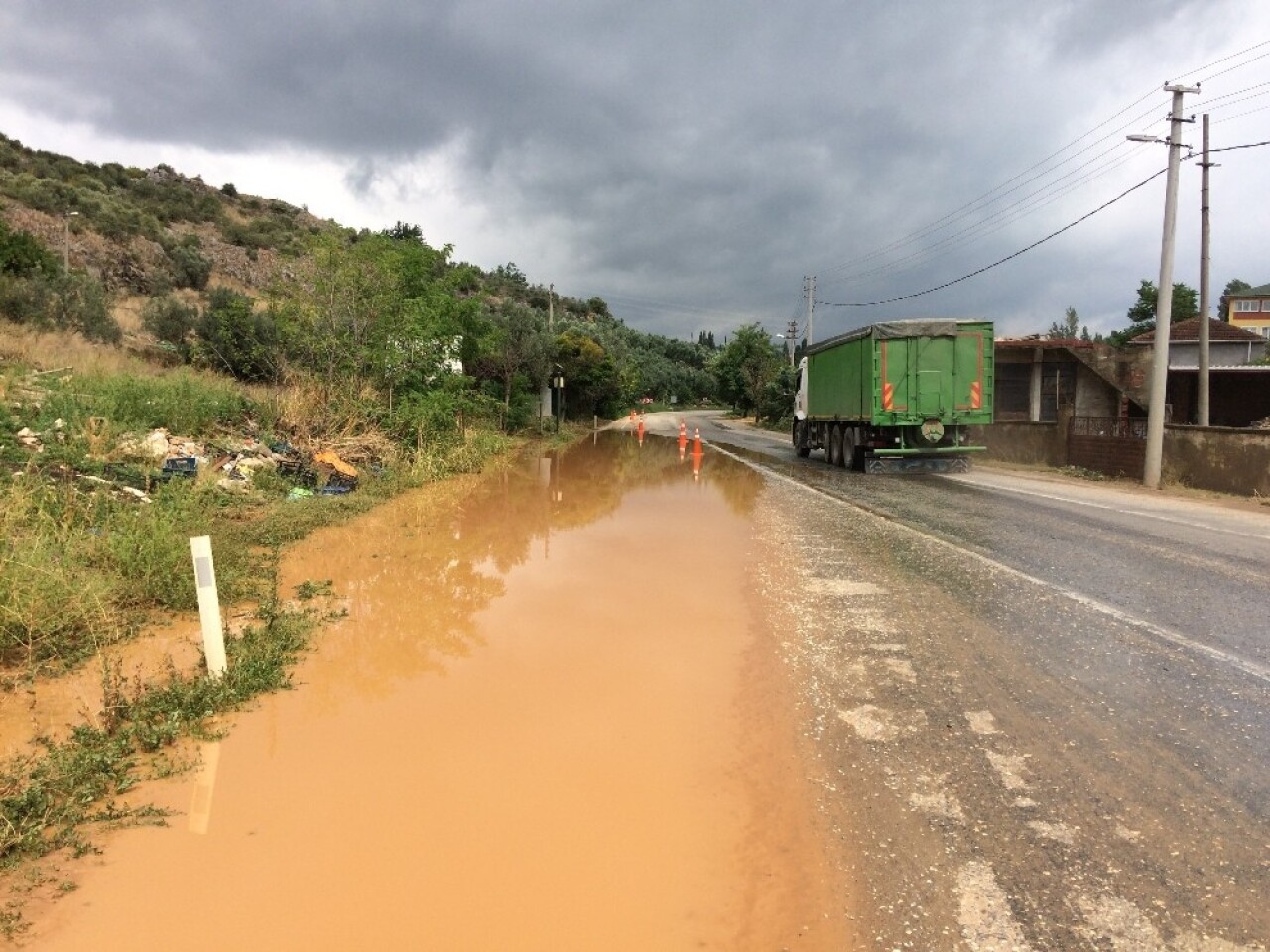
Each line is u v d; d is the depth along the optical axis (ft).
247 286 157.38
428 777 13.05
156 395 45.37
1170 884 10.11
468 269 68.49
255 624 20.66
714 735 14.62
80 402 39.63
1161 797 12.23
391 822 11.72
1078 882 10.18
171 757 13.78
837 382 68.80
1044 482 56.44
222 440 43.11
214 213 204.54
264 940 9.21
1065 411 67.51
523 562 29.07
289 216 246.06
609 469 65.77
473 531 35.27
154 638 19.51
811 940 9.20
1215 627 20.67
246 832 11.46
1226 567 27.66
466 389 73.31
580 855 10.91
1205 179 63.16
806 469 66.95
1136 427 65.57
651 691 16.71
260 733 14.74
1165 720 14.99
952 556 29.73
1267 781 12.72
